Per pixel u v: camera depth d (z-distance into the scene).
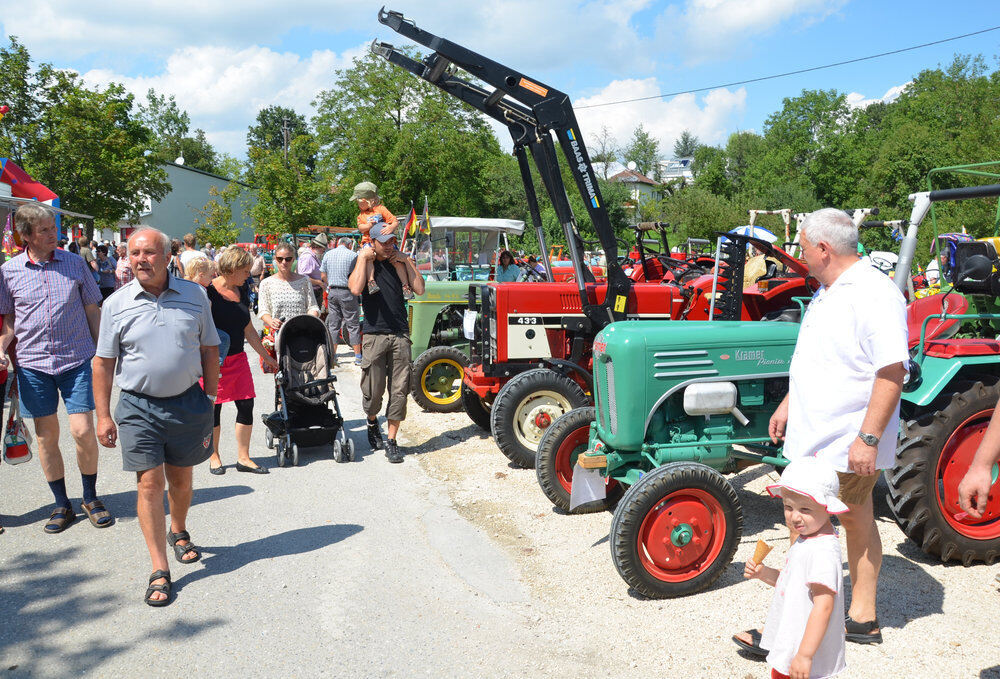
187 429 3.77
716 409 3.91
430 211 38.38
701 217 46.91
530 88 6.00
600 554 4.14
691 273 7.08
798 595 2.43
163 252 3.61
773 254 5.66
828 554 2.38
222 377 5.51
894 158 44.84
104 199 29.62
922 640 3.13
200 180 43.78
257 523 4.68
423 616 3.49
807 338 3.00
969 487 2.12
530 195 6.61
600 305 6.06
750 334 4.02
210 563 4.09
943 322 4.19
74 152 28.55
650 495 3.49
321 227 27.22
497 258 10.16
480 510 4.87
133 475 5.59
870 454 2.73
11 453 4.44
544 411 5.59
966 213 19.16
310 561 4.11
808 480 2.35
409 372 6.03
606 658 3.11
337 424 6.07
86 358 4.59
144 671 3.06
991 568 3.83
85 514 4.79
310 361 6.30
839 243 2.91
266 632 3.36
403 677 3.00
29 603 3.64
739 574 3.85
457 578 3.89
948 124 49.06
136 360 3.58
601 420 4.12
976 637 3.15
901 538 4.22
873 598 3.13
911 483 3.70
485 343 6.15
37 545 4.32
